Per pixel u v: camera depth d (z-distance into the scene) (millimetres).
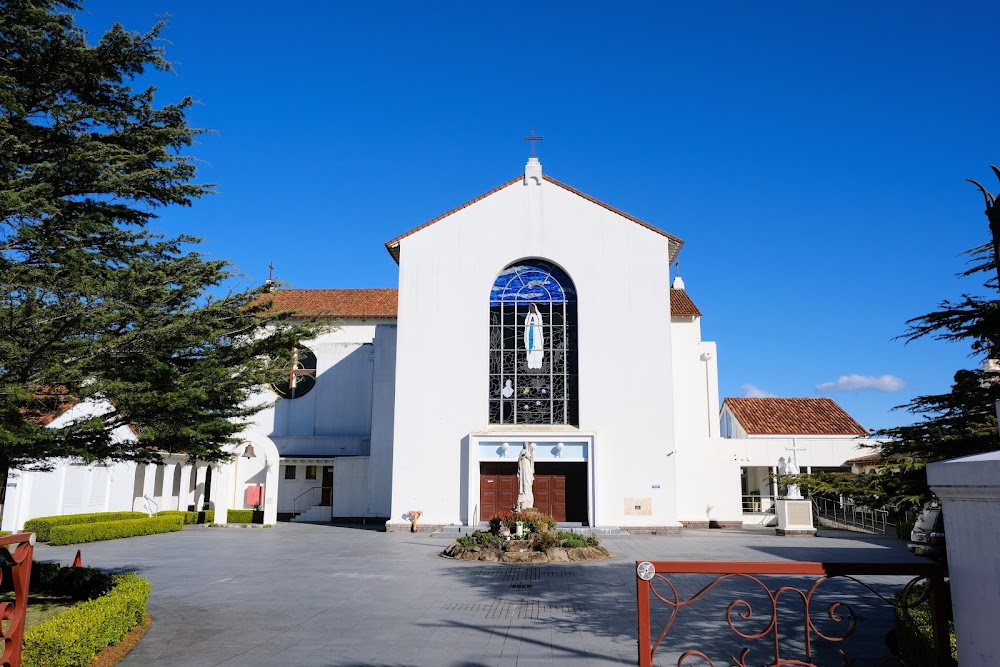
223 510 33188
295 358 12219
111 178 10750
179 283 11016
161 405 10141
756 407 41438
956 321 7523
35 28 10516
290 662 9328
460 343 31422
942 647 4855
